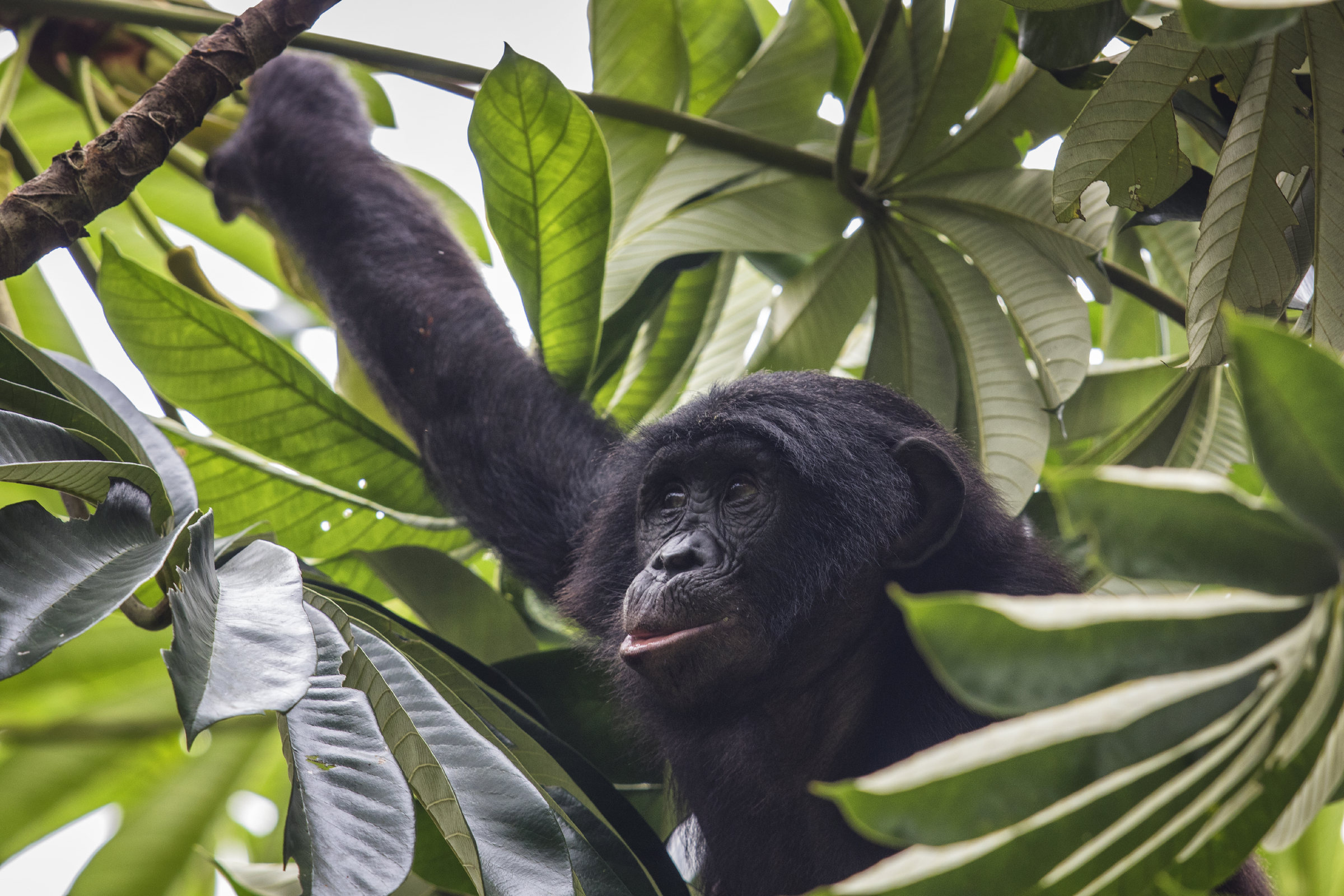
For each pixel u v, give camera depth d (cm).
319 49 819
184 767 991
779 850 825
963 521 777
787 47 1020
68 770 963
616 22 997
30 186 557
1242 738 305
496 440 952
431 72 836
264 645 421
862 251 931
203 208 1190
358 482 907
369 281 1015
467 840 480
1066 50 658
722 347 1126
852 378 850
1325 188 561
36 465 489
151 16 802
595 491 923
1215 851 336
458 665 684
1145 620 302
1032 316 845
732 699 739
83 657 922
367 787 430
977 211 862
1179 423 872
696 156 952
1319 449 289
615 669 785
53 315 1043
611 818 645
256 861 1112
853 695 777
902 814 297
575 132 740
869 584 764
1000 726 304
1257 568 305
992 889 305
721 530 760
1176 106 686
